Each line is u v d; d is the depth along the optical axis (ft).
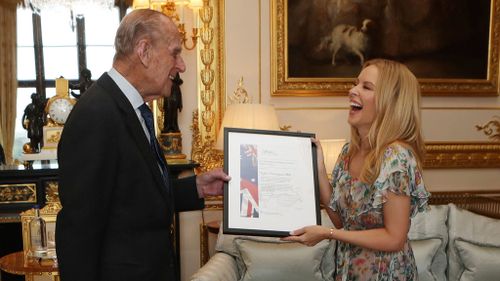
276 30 12.89
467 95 14.02
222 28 12.75
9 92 14.92
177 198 6.02
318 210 5.45
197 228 12.94
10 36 14.75
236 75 12.91
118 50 4.98
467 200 13.93
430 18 13.57
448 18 13.69
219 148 11.14
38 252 7.96
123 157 4.68
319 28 13.07
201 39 12.65
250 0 12.84
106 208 4.57
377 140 4.92
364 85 5.16
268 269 8.73
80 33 14.79
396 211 4.77
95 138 4.47
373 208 4.91
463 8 13.75
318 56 13.12
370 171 4.91
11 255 8.43
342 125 13.38
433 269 9.10
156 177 4.88
